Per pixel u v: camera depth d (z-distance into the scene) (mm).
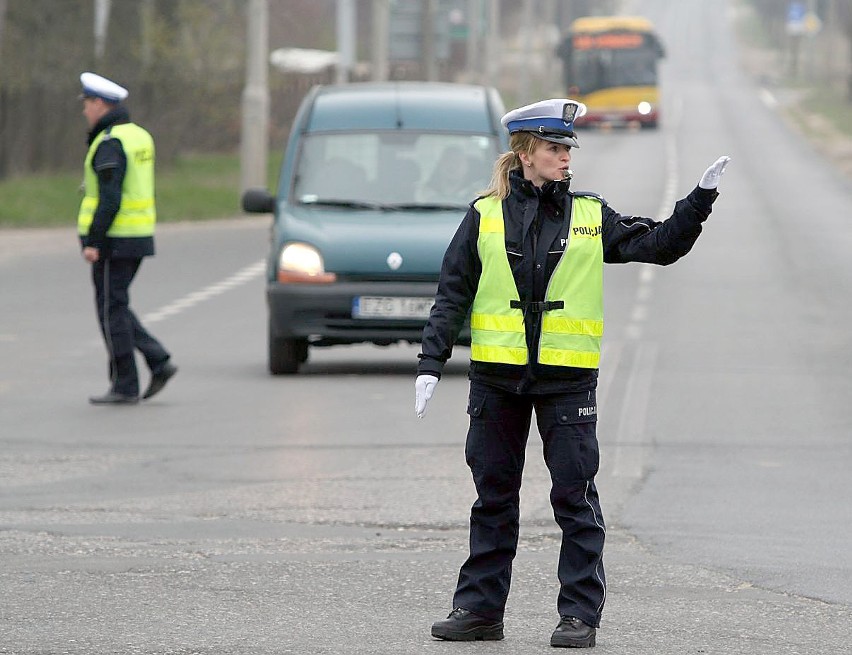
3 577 23359
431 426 36812
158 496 29297
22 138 117125
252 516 27672
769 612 21609
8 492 29688
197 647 19688
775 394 41469
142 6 135250
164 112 135125
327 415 38250
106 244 39312
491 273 19703
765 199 118938
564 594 19891
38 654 19359
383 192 46219
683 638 20250
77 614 21266
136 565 24125
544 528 26812
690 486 30391
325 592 22531
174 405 39750
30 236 88688
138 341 40281
